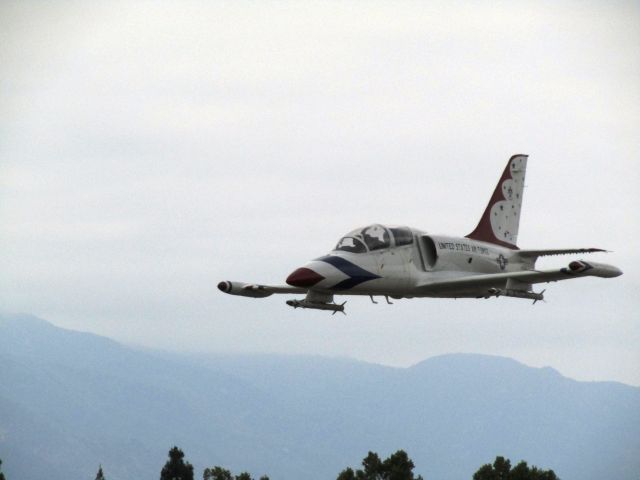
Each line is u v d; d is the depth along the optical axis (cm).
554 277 17500
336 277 17388
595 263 17075
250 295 18988
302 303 17625
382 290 18088
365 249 17900
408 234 18488
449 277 18662
